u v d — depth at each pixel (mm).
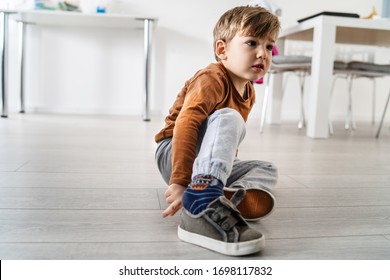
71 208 978
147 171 1431
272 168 1011
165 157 995
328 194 1197
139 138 2320
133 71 3945
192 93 887
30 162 1527
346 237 841
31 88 3855
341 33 2881
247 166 1006
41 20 3559
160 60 3959
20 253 719
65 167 1457
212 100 883
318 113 2641
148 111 3383
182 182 831
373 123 3848
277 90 3518
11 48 3770
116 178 1307
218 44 955
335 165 1695
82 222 880
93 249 741
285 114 4090
